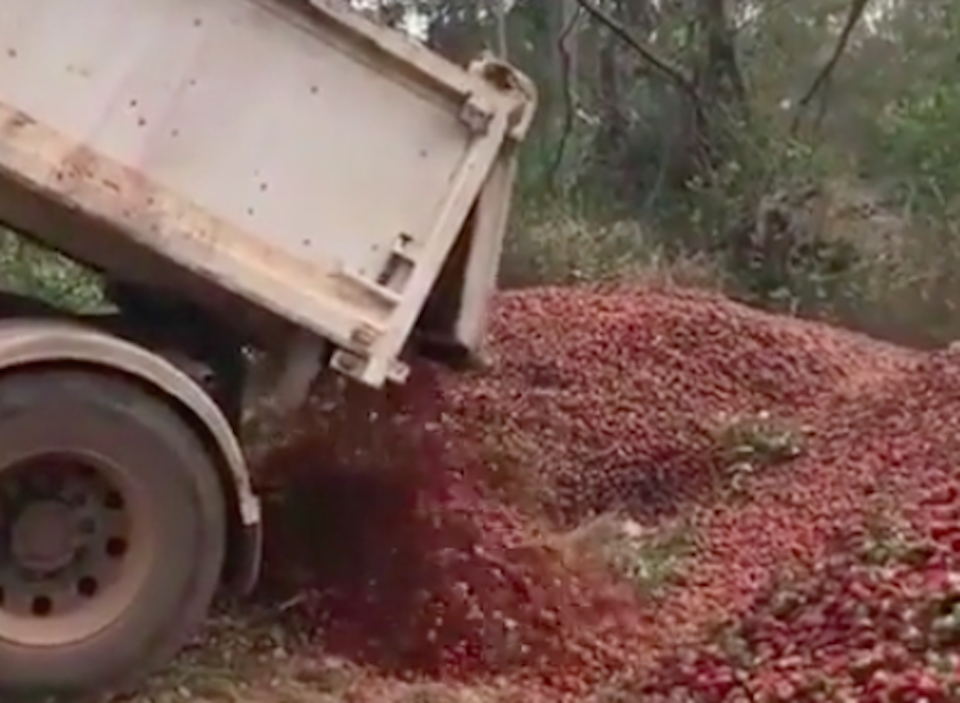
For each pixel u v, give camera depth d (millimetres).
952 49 25766
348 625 6707
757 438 10039
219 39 6160
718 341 12305
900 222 20859
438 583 6809
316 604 6750
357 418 7062
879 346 13992
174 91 6105
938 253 19516
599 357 11703
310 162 6281
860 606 5391
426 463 7246
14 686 5848
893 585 5480
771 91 22547
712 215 19453
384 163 6379
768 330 12742
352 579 6859
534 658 6680
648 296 13797
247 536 6121
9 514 5914
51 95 5980
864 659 5055
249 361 6469
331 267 6301
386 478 7105
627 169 21281
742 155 19922
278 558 6883
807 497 9055
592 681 6539
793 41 25250
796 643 5445
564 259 16703
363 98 6348
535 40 24875
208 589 6035
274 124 6230
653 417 10516
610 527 8859
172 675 6055
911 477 8469
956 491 6723
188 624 6016
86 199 5977
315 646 6598
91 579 5984
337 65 6309
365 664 6559
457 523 7121
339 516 7004
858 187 22516
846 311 18531
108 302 6949
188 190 6117
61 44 5996
